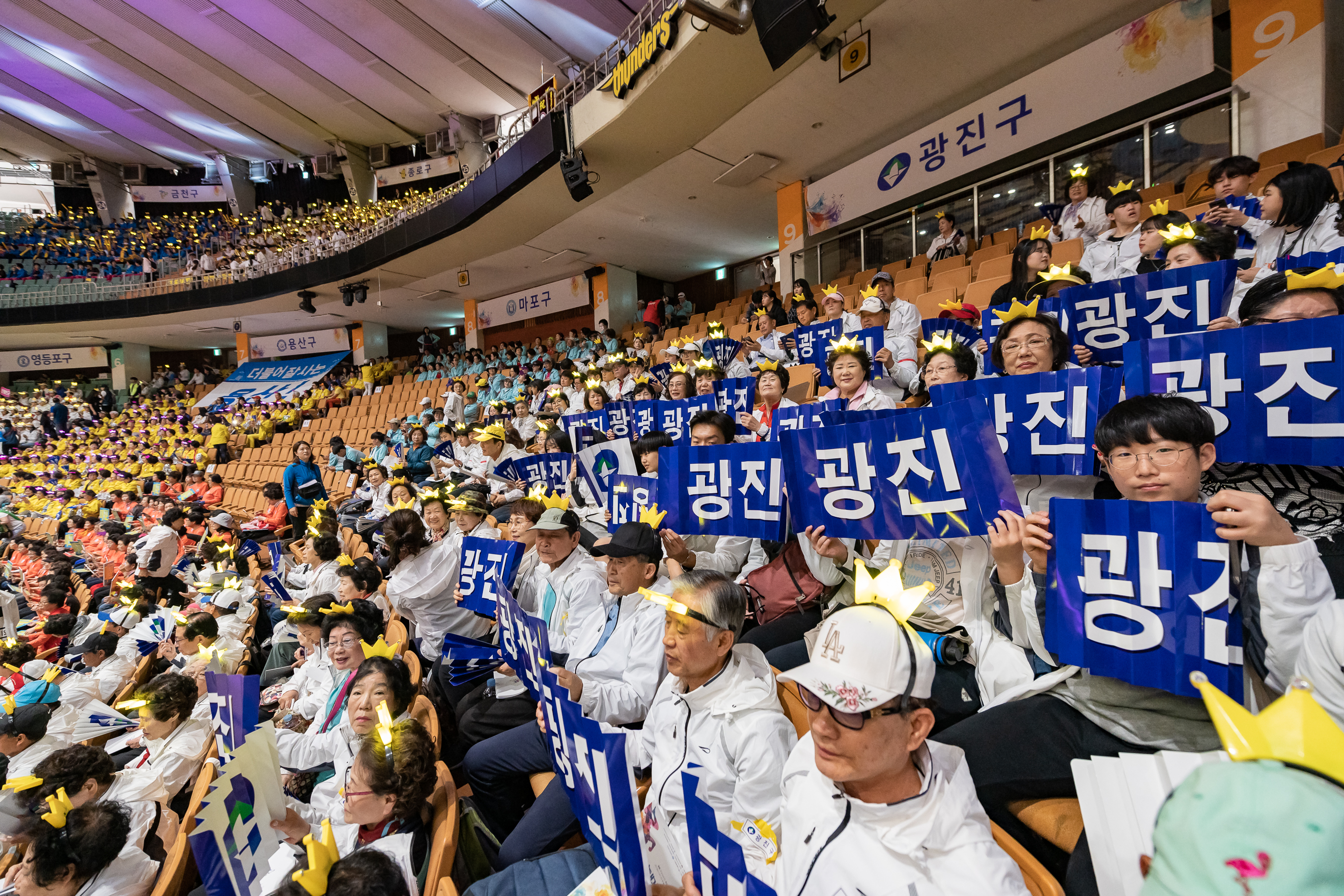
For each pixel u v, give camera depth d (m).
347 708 2.61
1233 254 3.01
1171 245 3.07
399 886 1.55
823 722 1.15
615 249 14.84
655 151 9.98
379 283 17.06
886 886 1.12
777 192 11.73
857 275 9.84
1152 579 1.40
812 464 2.08
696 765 1.72
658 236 13.99
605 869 1.65
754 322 8.47
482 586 3.10
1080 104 7.36
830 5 7.10
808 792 1.30
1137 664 1.41
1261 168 5.29
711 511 2.54
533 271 16.44
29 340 22.31
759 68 7.91
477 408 11.59
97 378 24.14
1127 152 7.53
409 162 21.66
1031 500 2.15
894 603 1.17
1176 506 1.37
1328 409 1.59
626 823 1.51
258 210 23.12
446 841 1.96
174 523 8.84
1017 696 1.67
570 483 4.40
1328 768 0.56
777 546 3.02
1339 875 0.52
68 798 2.64
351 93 18.47
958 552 2.06
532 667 2.25
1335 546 1.43
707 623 1.70
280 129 20.80
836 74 8.17
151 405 21.98
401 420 13.42
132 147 22.06
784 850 1.33
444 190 14.62
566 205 12.08
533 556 3.44
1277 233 3.25
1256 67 5.85
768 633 2.59
